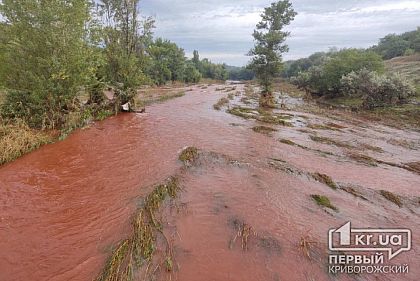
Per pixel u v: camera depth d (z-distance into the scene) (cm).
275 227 760
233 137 1717
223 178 1062
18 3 1547
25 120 1634
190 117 2341
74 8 1697
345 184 1087
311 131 1997
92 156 1297
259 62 3722
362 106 3061
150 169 1133
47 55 1641
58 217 789
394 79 2920
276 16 3531
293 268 610
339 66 3844
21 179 1038
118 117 2236
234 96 4175
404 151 1622
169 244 666
